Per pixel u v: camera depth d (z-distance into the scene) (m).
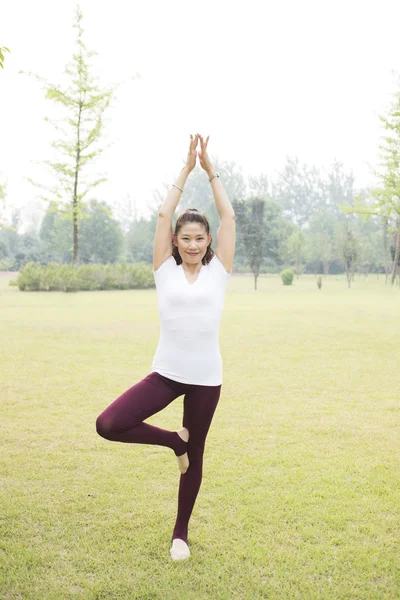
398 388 6.37
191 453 2.67
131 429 2.47
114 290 30.12
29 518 2.96
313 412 5.30
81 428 4.70
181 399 5.80
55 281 27.28
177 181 2.79
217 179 2.87
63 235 62.00
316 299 22.28
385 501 3.23
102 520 2.96
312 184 105.50
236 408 5.44
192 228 2.57
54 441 4.35
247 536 2.79
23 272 27.34
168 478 3.58
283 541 2.74
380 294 26.50
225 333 11.13
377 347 9.39
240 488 3.42
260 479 3.57
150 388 2.55
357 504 3.19
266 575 2.44
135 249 70.69
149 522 2.93
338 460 3.94
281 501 3.22
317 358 8.34
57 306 17.66
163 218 2.70
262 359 8.24
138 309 16.56
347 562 2.55
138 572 2.44
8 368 7.33
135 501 3.21
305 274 74.25
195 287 2.58
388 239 54.31
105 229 62.91
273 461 3.91
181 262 2.73
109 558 2.56
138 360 8.02
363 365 7.80
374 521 2.97
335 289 32.69
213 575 2.42
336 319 13.84
